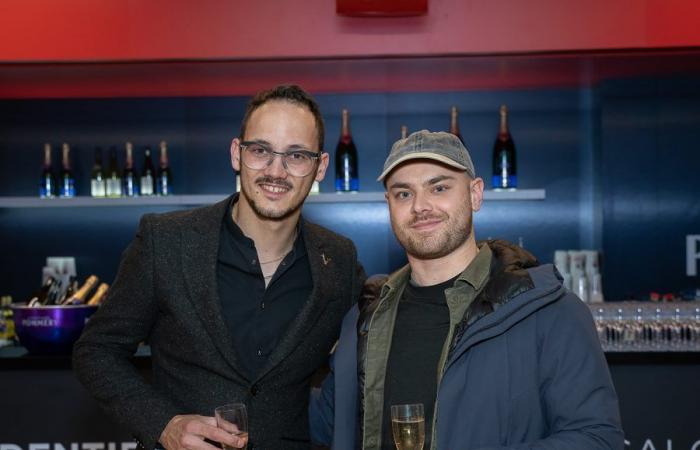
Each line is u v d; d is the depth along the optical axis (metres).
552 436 1.61
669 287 4.23
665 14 3.58
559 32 3.62
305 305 1.97
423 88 4.31
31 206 4.08
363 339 1.84
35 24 3.63
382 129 4.41
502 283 1.70
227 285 1.99
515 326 1.71
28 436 3.30
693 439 3.30
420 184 1.76
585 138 4.39
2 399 3.30
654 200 4.22
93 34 3.64
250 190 1.90
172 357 1.98
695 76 4.09
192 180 4.44
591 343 1.68
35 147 4.44
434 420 1.68
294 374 1.97
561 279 1.77
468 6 3.63
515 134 4.41
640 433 3.31
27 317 3.27
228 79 4.04
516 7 3.62
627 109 4.20
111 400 1.91
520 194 4.02
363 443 1.78
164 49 3.65
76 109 4.43
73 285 3.91
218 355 1.92
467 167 1.78
